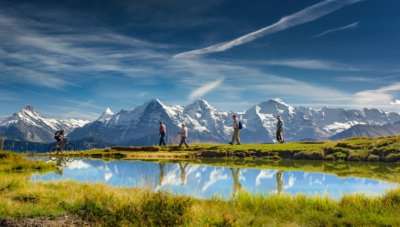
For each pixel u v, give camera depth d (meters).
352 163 44.91
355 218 17.25
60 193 20.80
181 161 49.78
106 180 30.66
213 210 17.83
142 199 18.00
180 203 17.53
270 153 54.28
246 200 19.98
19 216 16.42
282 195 20.67
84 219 16.38
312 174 34.41
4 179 24.19
